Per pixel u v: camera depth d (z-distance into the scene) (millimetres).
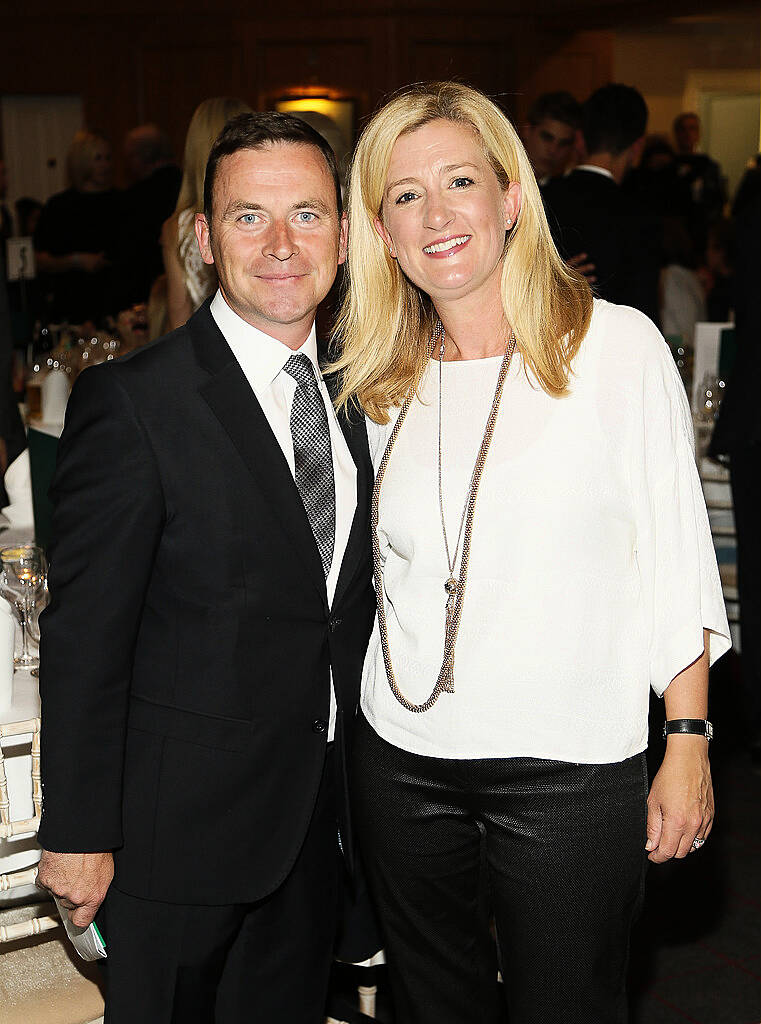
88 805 1573
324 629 1698
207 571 1600
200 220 1706
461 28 9430
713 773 3758
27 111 9594
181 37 9555
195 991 1725
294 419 1703
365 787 1710
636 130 3961
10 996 1861
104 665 1559
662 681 1614
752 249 3463
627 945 1665
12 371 2771
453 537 1620
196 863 1648
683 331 5320
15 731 1767
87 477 1550
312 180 1616
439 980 1769
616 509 1566
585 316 1600
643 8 8961
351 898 1986
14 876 1936
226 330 1676
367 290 1756
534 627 1560
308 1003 1888
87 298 6293
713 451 3658
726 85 10133
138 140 6148
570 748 1563
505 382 1626
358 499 1744
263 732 1657
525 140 5133
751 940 2869
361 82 9477
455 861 1688
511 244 1619
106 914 1688
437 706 1616
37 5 9406
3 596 2137
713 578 1616
